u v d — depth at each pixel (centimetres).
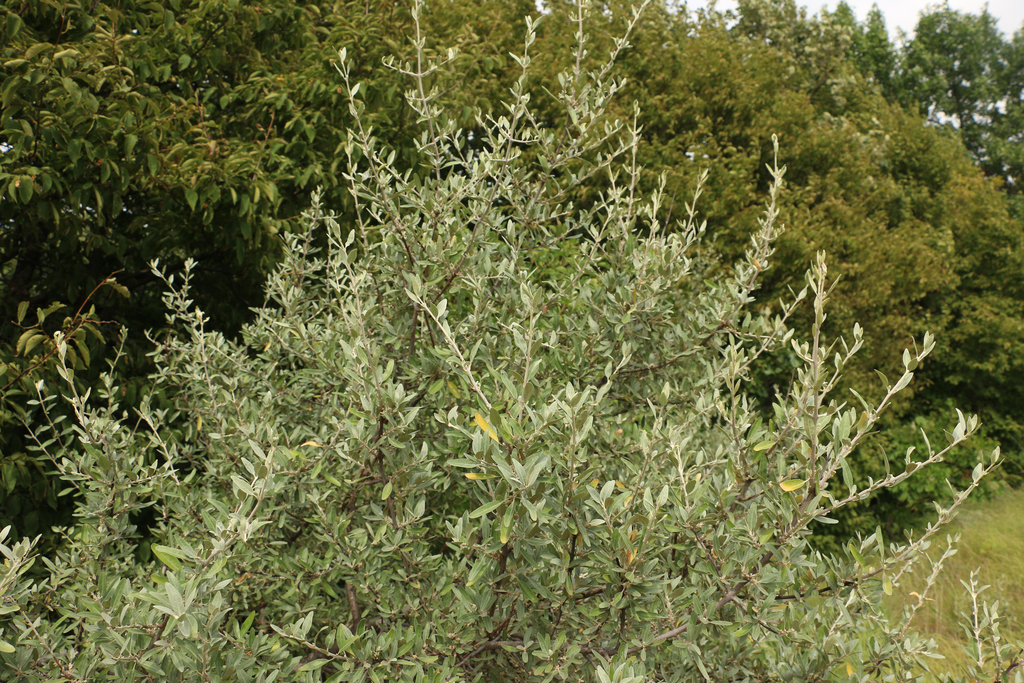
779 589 165
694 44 951
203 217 383
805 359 134
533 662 166
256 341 307
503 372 207
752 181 830
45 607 189
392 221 215
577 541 146
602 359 241
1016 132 2664
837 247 777
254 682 140
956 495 152
